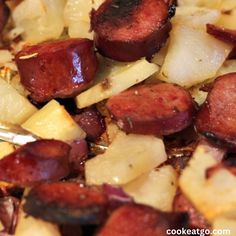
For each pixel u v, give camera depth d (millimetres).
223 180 269
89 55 324
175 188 294
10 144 329
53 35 382
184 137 322
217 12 345
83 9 373
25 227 283
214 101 307
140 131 306
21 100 341
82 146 322
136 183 294
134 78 326
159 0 328
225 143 297
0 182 310
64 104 338
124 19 325
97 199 268
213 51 332
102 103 334
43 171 288
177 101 308
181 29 336
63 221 264
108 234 261
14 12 396
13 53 375
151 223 262
